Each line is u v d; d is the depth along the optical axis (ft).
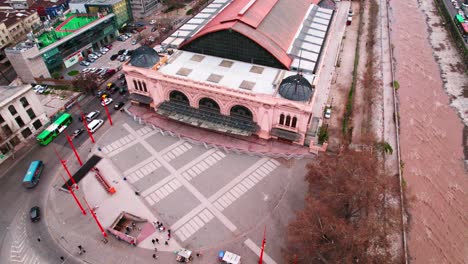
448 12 572.51
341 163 235.20
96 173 282.36
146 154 303.68
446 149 330.54
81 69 439.22
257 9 370.12
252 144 311.06
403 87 413.18
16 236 240.94
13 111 303.48
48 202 264.11
